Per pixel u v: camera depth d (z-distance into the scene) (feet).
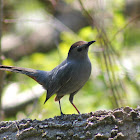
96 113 20.48
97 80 36.91
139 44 46.55
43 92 36.42
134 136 18.70
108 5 41.22
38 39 56.18
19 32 57.52
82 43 26.50
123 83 36.73
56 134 19.99
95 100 35.22
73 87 27.55
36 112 35.55
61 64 28.09
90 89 36.45
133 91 36.50
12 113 44.32
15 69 29.99
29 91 42.16
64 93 28.14
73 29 55.93
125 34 40.04
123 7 42.55
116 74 36.65
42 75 29.58
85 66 26.84
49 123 20.31
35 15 52.03
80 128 19.80
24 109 44.37
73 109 35.22
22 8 52.90
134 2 49.70
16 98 44.78
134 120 18.95
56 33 56.03
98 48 36.45
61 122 20.58
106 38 35.76
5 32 57.31
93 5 37.47
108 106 34.73
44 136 20.15
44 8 50.29
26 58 44.32
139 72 37.14
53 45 55.21
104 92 35.86
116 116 19.57
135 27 46.70
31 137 20.39
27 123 20.72
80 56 26.71
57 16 57.11
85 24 56.65
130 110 19.31
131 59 39.73
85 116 20.52
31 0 53.16
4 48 55.47
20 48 55.52
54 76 27.86
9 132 20.83
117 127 19.16
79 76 26.89
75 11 55.98
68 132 19.88
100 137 19.15
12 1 53.16
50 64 38.14
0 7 35.47
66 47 37.29
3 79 36.22
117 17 39.81
